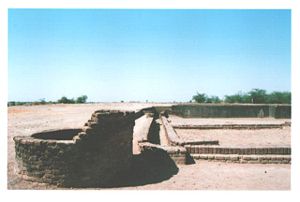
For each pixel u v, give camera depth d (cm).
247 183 977
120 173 1044
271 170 1137
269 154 1284
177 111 4312
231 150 1291
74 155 909
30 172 949
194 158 1280
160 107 4409
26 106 6594
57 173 915
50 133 1194
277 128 2550
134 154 1335
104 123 959
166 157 1227
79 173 916
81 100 9725
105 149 965
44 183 928
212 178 1032
